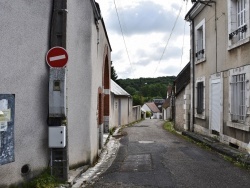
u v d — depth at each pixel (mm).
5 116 5117
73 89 7438
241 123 10039
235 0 10977
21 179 5484
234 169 7820
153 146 12156
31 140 5750
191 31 16469
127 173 7453
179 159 9250
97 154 9828
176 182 6535
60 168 6266
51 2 6273
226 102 11508
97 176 7176
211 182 6535
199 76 15289
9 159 5203
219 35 12312
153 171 7625
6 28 5129
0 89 5031
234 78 10758
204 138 13203
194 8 15117
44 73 6098
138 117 42562
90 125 8234
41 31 5992
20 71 5465
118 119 25609
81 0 7789
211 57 13367
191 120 16547
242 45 10086
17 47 5387
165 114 50188
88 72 8172
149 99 88062
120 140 14539
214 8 12891
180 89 18797
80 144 7836
